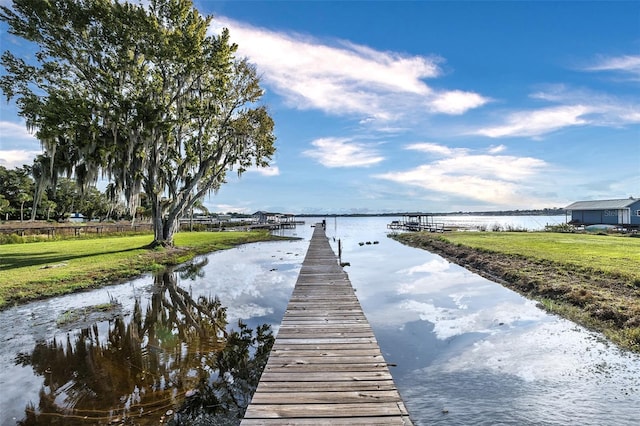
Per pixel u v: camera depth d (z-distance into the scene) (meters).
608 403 4.03
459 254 17.58
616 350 5.50
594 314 6.95
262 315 8.16
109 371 5.15
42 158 15.25
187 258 17.48
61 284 10.35
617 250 14.81
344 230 54.97
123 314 8.16
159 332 6.95
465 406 4.02
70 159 15.66
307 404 3.33
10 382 4.80
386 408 3.27
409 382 4.63
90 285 10.84
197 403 4.26
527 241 20.55
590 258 12.12
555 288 8.81
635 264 10.59
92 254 16.27
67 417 3.97
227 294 10.37
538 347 5.72
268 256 19.69
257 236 34.19
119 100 16.12
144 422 3.87
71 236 26.06
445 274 13.17
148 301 9.33
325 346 4.91
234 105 20.95
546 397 4.18
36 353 5.83
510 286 10.38
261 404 3.33
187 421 3.88
